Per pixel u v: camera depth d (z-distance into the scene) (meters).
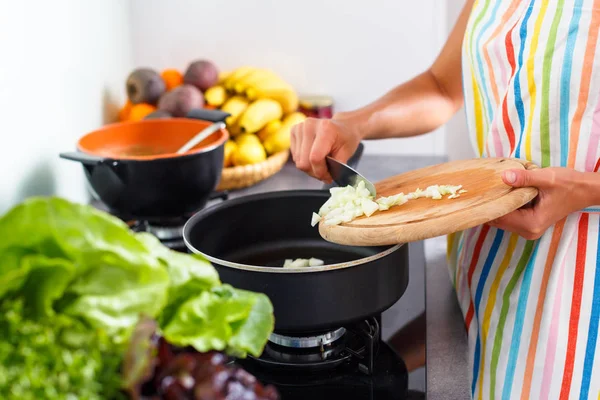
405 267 0.80
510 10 0.95
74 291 0.44
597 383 0.89
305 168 1.01
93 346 0.42
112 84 1.45
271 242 1.00
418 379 0.79
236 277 0.71
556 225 0.88
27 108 0.96
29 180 0.96
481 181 0.85
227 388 0.44
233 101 1.47
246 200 0.95
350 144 1.03
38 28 1.01
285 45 1.63
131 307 0.44
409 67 1.63
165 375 0.45
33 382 0.39
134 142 1.21
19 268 0.43
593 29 0.83
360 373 0.81
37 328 0.41
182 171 1.04
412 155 1.64
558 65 0.85
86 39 1.26
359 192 0.86
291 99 1.50
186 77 1.50
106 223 0.44
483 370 0.96
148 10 1.61
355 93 1.66
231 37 1.63
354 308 0.73
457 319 1.03
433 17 1.58
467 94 1.06
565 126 0.87
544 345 0.89
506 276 0.94
